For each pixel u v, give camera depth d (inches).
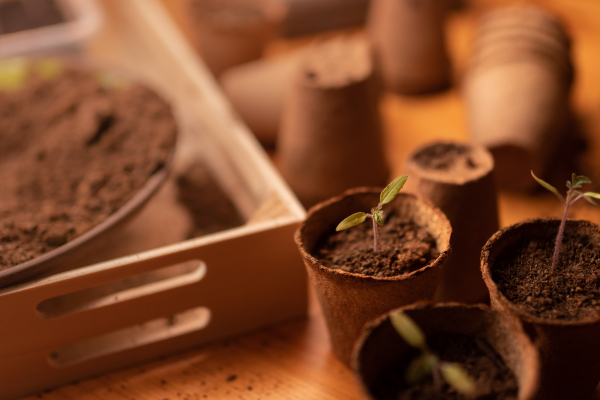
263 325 17.5
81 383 16.5
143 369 16.7
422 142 21.8
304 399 16.0
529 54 20.3
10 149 19.8
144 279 18.3
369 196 15.8
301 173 19.6
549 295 14.0
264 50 24.3
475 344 13.7
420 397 13.1
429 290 14.8
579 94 22.5
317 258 15.3
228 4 24.7
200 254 16.1
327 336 17.3
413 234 15.4
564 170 20.1
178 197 20.3
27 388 16.2
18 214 17.3
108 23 27.4
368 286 14.3
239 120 19.9
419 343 12.5
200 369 16.7
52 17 25.4
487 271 14.1
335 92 18.6
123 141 19.1
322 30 27.1
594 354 14.1
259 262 16.6
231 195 20.2
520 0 25.8
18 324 15.4
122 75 21.2
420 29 22.6
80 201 17.4
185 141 22.2
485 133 19.1
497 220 16.9
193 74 21.5
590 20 24.6
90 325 16.0
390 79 23.5
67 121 19.9
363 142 19.3
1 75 21.5
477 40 22.1
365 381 12.9
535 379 12.6
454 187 16.0
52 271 16.0
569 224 14.7
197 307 16.7
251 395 16.1
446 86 23.9
